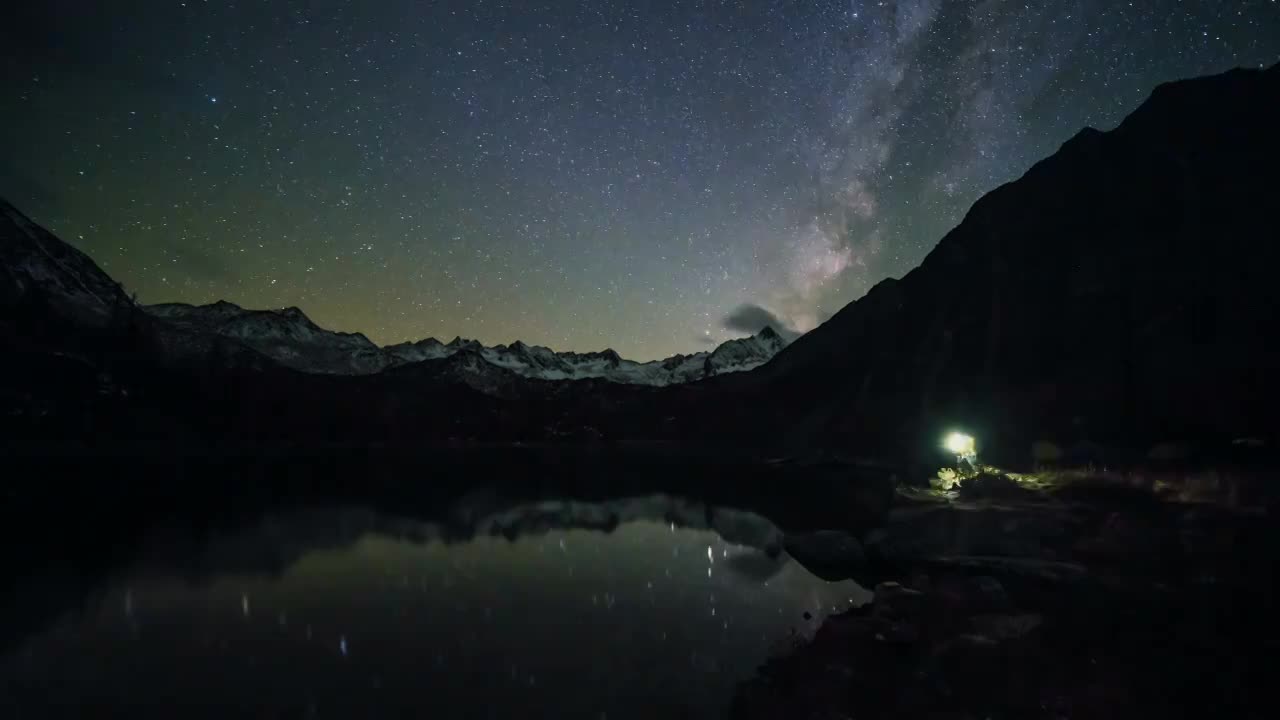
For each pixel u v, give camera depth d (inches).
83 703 393.7
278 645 509.0
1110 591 491.5
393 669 457.4
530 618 592.4
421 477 2341.3
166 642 512.4
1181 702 335.3
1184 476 726.5
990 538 664.4
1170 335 1487.5
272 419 4785.9
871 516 1256.2
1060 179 2662.4
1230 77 2255.2
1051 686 364.8
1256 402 1163.3
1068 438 1348.4
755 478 2343.8
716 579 754.8
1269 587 455.5
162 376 4539.9
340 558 867.4
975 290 2662.4
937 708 351.6
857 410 3073.3
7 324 4271.7
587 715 378.9
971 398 2053.4
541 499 1699.1
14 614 581.6
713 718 372.8
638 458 4185.5
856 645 457.4
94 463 2240.4
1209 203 1833.2
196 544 932.6
